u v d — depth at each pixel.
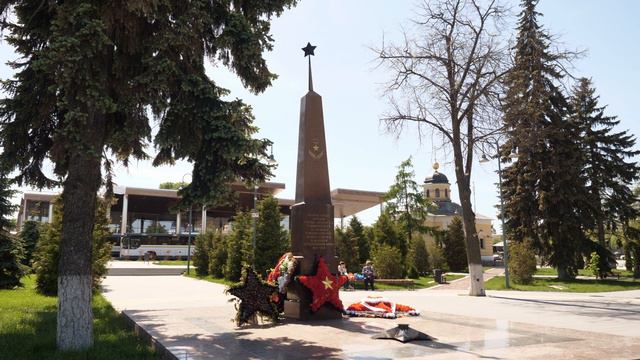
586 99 36.75
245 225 30.22
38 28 8.35
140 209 65.00
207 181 8.65
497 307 13.99
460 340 7.96
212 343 7.77
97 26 7.04
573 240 29.59
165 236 59.03
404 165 47.09
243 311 9.74
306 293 10.66
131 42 8.14
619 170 35.31
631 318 11.29
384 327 9.51
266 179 9.38
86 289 7.67
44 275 17.36
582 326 9.80
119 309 13.59
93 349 7.41
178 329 9.26
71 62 6.98
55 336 8.58
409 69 20.02
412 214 46.78
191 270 40.84
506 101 19.91
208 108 8.31
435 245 42.78
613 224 36.34
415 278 34.16
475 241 19.38
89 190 7.86
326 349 7.25
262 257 27.30
